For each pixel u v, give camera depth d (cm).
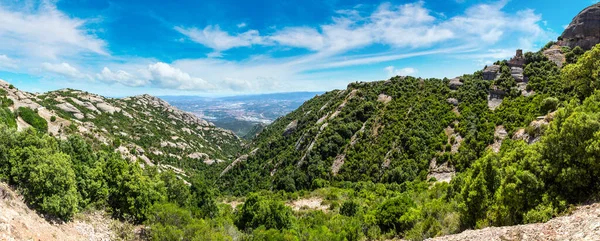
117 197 2355
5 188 1581
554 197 1733
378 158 6606
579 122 1762
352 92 9894
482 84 7362
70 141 2792
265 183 7894
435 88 8269
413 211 3112
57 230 1612
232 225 3073
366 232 3375
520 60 7675
